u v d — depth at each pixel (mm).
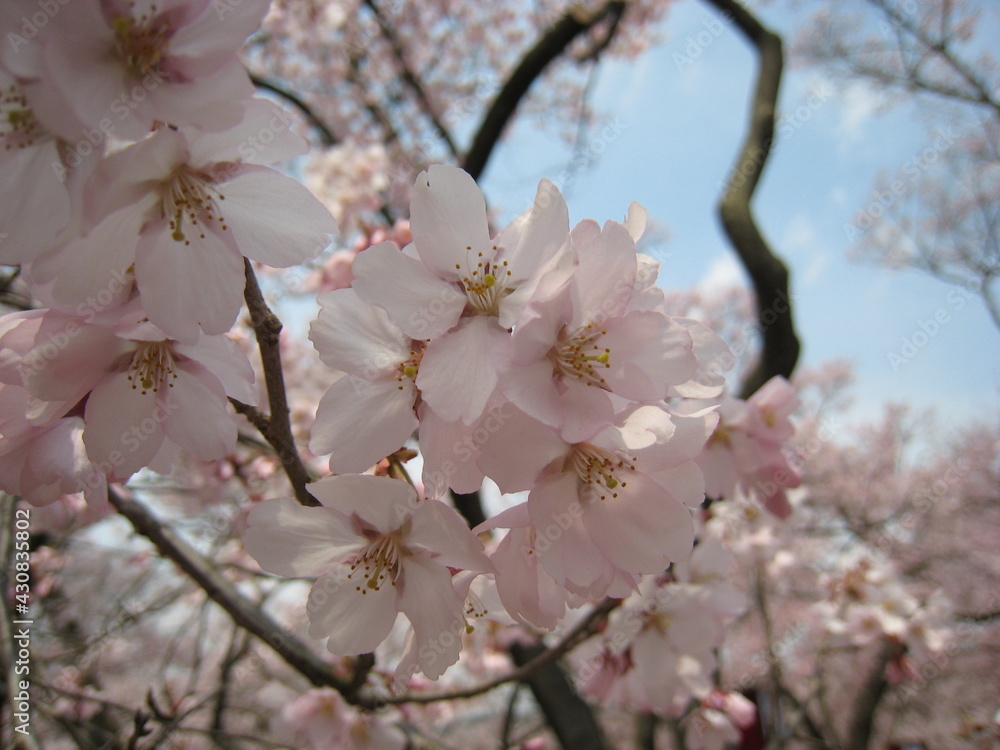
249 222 107
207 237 103
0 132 90
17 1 85
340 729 226
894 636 373
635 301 117
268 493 294
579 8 424
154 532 202
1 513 227
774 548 300
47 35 85
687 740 284
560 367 107
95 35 88
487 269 114
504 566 114
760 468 185
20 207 91
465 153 444
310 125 583
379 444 115
